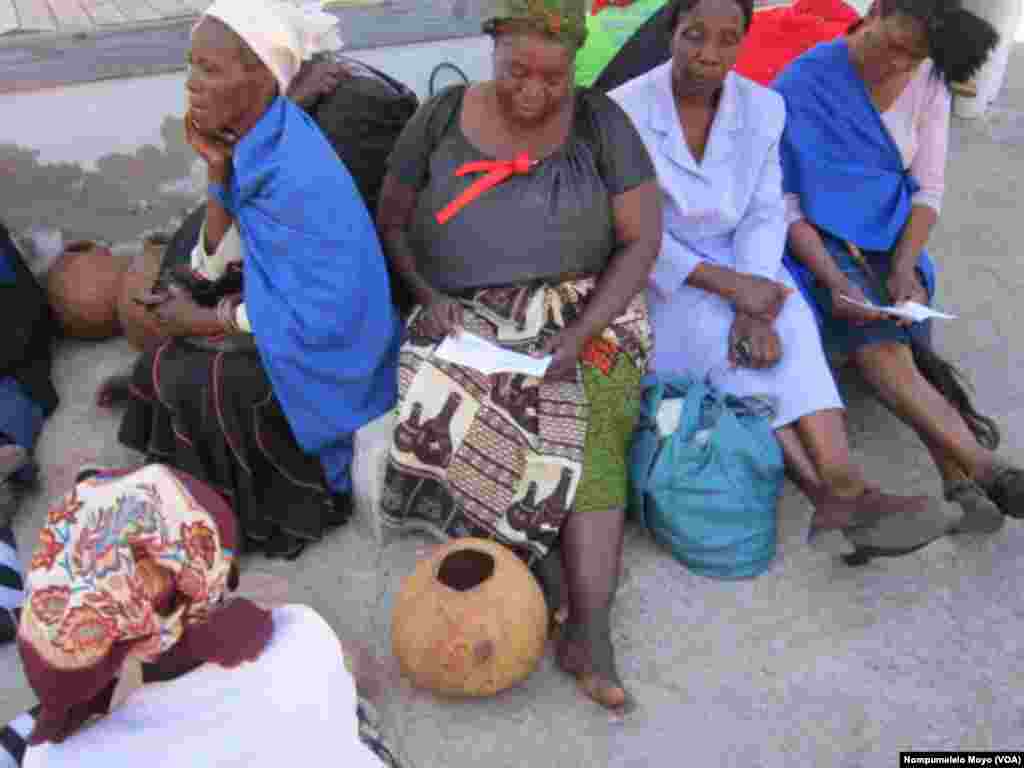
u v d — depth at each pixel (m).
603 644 2.55
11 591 2.73
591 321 2.84
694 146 3.13
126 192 4.02
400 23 4.11
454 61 4.25
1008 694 2.56
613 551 2.73
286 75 2.61
